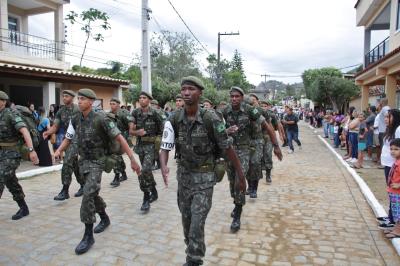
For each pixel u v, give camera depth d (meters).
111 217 5.35
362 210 5.90
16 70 11.82
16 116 4.89
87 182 4.16
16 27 18.98
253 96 6.63
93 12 26.58
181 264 3.83
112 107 7.05
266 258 4.04
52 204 6.02
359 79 19.41
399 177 4.57
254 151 6.09
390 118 5.60
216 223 5.17
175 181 8.03
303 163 10.98
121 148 4.47
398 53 11.13
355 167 9.94
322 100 34.56
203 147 3.35
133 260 3.91
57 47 18.78
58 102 15.62
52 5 18.45
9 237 4.54
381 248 4.34
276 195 6.85
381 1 17.11
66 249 4.18
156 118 5.82
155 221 5.19
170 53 29.34
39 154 9.22
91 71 31.25
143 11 13.09
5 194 6.61
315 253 4.19
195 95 3.26
